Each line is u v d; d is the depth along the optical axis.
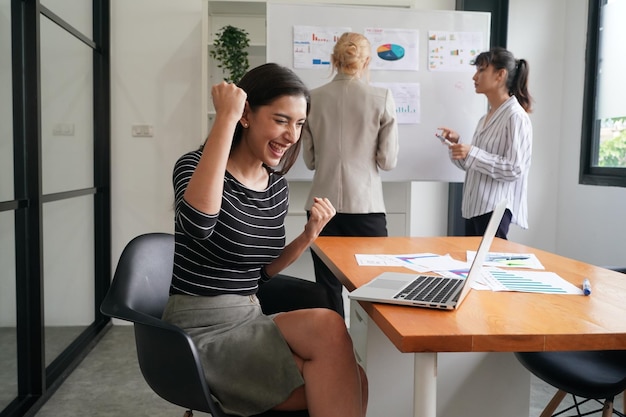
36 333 2.63
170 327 1.20
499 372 2.02
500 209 1.35
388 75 3.83
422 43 3.84
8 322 2.47
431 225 4.35
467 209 3.12
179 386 1.24
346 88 2.84
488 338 1.05
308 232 1.60
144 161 4.06
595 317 1.18
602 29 3.88
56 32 3.06
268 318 1.38
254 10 3.98
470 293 1.38
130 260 1.53
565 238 4.23
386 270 1.69
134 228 4.09
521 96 3.06
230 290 1.42
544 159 4.32
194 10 4.02
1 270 2.39
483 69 3.06
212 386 1.26
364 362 1.96
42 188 2.83
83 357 3.29
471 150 2.94
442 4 4.23
